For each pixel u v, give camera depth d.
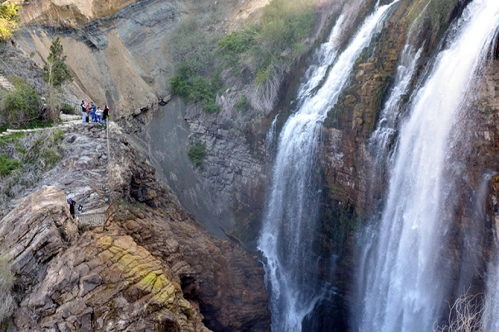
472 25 22.70
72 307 14.25
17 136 23.47
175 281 17.77
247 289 27.58
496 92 20.16
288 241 30.61
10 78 28.12
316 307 28.84
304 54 35.12
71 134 24.11
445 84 22.61
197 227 28.98
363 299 26.30
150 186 26.33
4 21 32.62
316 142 28.98
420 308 22.62
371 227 25.62
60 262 15.09
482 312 19.73
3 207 19.34
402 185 23.84
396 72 26.23
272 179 32.19
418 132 23.33
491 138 19.89
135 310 14.71
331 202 28.11
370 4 31.03
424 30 25.44
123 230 18.47
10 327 13.98
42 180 20.89
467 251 20.72
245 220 33.31
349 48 30.72
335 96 29.09
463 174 20.89
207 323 23.17
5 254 14.94
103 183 21.12
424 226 22.48
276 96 34.94
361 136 26.27
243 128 34.72
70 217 16.55
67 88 32.97
